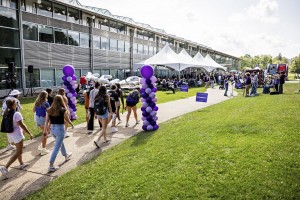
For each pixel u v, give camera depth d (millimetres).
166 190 4293
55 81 25656
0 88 20500
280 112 10359
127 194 4312
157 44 49156
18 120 5430
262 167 4777
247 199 3820
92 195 4426
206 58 42906
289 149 5609
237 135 7078
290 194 3857
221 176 4574
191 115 11656
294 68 89188
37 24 23438
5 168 5398
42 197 4520
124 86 24031
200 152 5840
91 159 6422
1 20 20375
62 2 25328
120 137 8508
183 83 31469
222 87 30094
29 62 22766
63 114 5746
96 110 7520
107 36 33625
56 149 5797
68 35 27062
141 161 5688
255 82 19859
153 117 9164
